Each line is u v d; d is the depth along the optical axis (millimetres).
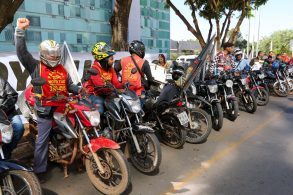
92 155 3260
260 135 5621
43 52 3141
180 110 4613
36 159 3385
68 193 3422
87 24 13172
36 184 2617
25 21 3051
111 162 3303
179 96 4727
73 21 12539
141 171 3967
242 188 3553
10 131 2768
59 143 3506
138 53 4512
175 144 4832
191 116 5133
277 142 5219
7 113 3256
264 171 4023
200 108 5453
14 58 4832
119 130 3777
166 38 19766
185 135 4672
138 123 3766
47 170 3969
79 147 3404
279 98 9703
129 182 3182
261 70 9188
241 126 6223
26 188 2928
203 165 4230
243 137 5480
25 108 4375
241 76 7273
